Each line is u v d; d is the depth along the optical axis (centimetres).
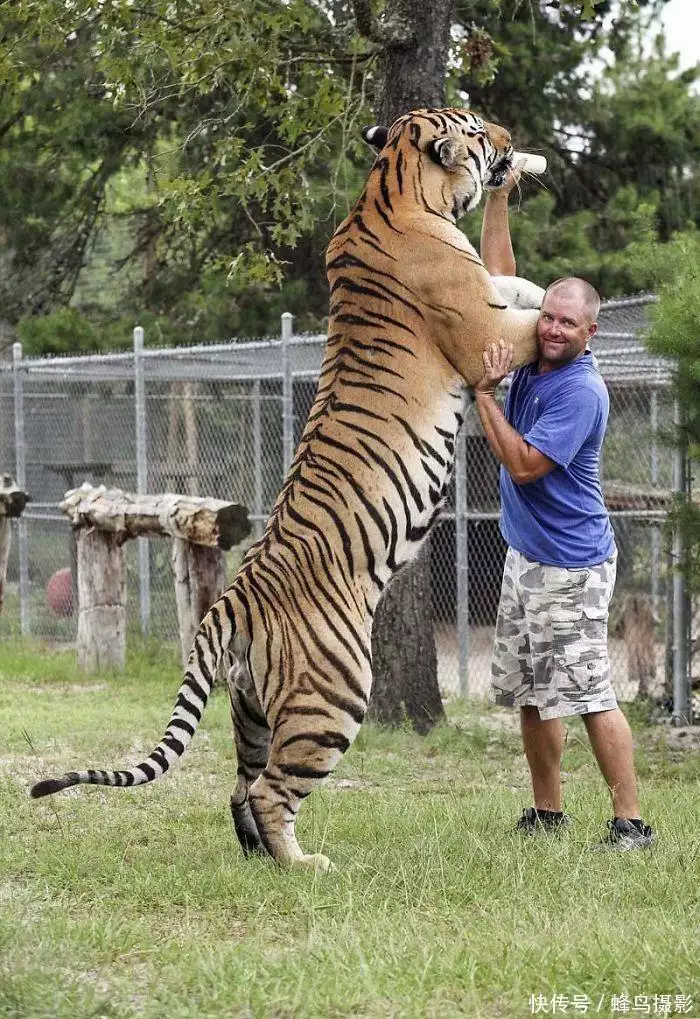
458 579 1534
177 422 2359
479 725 1288
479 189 855
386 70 1260
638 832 809
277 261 1433
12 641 1955
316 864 747
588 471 823
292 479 788
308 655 748
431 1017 527
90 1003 527
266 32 1428
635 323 1648
